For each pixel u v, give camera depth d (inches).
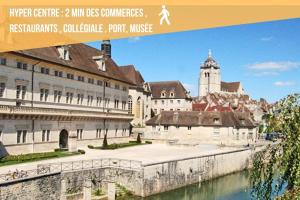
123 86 3373.5
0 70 1918.1
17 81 2041.1
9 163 1704.0
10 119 1966.0
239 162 2709.2
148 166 1776.6
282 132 738.2
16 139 2016.5
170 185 1930.4
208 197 1868.8
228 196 1902.1
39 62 2182.6
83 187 1593.3
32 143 2139.5
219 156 2448.3
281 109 755.4
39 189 1395.2
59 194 1504.7
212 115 3553.2
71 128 2529.5
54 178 1482.5
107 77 2972.4
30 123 2124.8
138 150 2664.9
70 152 2244.1
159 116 3703.3
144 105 4650.6
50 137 2306.8
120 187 1758.1
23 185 1315.2
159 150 2687.0
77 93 2625.5
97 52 3233.3
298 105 748.6
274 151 764.0
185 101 5575.8
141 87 4389.8
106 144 2721.5
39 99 2229.3
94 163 1796.3
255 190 796.6
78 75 2637.8
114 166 1785.2
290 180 700.0
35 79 2188.7
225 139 3447.3
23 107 2030.0
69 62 2502.5
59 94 2431.1
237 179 2409.0
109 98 3095.5
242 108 5442.9
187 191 1998.0
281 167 726.5
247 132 3592.5
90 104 2812.5
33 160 1854.1
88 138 2753.4
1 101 1927.9
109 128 3073.3
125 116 3314.5
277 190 733.3
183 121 3587.6
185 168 2065.7
